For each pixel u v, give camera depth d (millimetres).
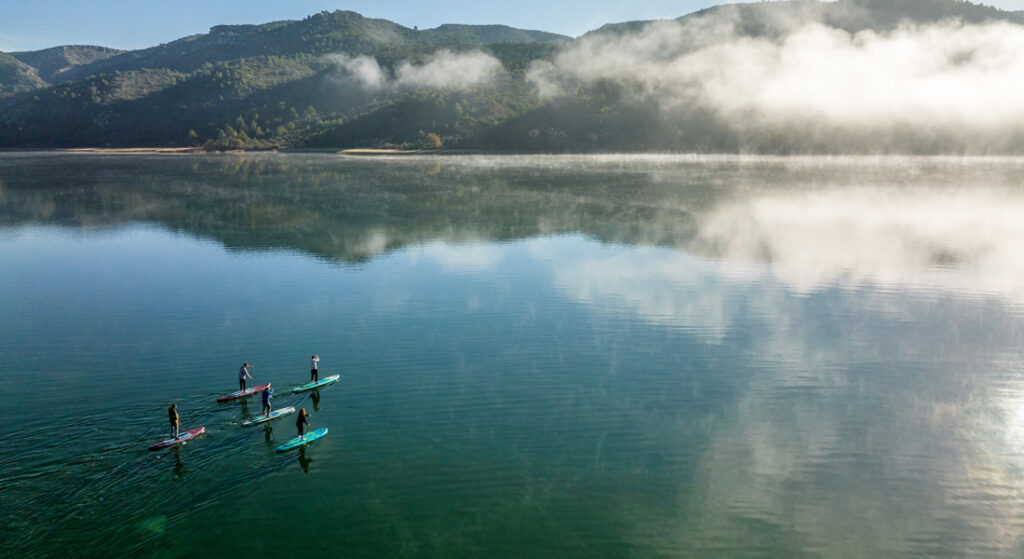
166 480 25391
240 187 139375
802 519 23422
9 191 132875
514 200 114750
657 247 72875
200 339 42531
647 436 29344
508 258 67812
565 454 27703
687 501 24453
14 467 25797
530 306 50031
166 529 22484
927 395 33844
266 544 21844
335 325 45469
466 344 41438
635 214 97562
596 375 36312
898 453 28047
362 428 29969
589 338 42562
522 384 35062
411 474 26094
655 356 39250
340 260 67375
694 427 30266
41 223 92938
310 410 31797
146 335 43438
